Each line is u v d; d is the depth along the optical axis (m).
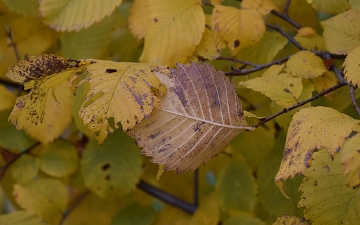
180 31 0.63
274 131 0.69
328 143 0.51
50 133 0.69
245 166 0.71
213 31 0.63
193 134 0.55
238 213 0.72
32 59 0.54
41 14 0.64
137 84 0.54
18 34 0.72
